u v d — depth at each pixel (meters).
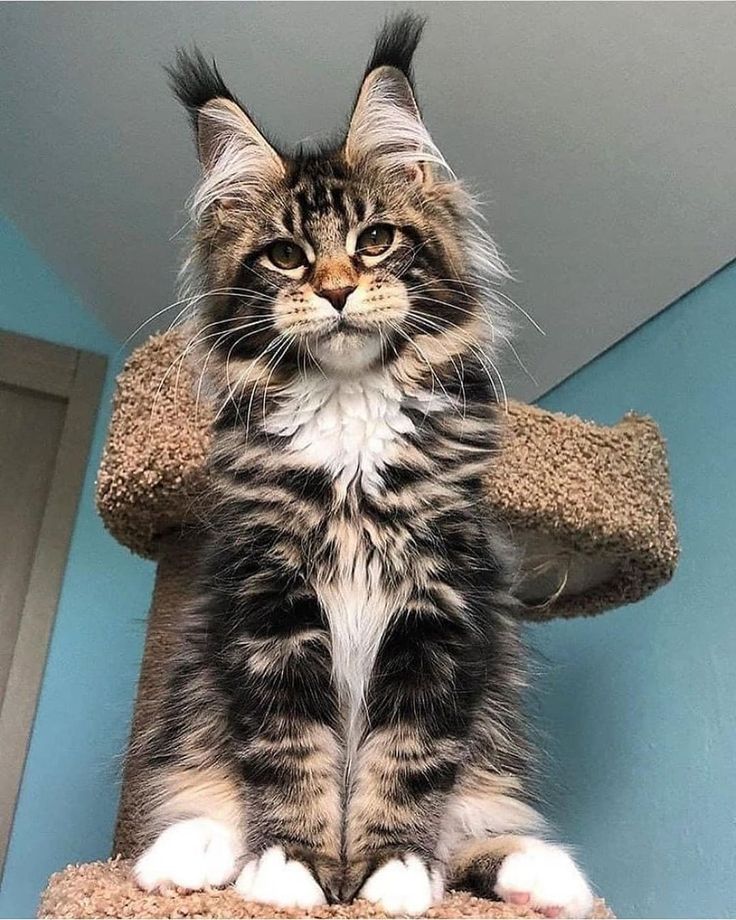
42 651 2.10
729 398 1.79
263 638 1.05
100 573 2.22
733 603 1.65
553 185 1.80
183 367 1.39
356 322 1.15
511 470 1.45
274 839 0.96
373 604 1.09
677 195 1.76
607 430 1.60
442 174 1.52
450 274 1.28
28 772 2.03
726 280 1.88
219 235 1.31
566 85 1.61
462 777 1.10
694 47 1.50
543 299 2.06
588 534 1.51
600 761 1.85
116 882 0.98
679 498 1.84
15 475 2.21
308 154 1.34
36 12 1.70
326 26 1.62
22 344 2.25
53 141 1.98
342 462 1.13
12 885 1.95
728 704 1.60
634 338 2.10
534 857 0.99
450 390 1.23
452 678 1.05
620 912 1.69
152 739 1.28
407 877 0.90
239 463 1.17
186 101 1.35
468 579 1.10
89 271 2.30
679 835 1.62
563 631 2.07
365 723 1.06
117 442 1.41
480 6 1.51
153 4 1.63
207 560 1.18
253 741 1.02
